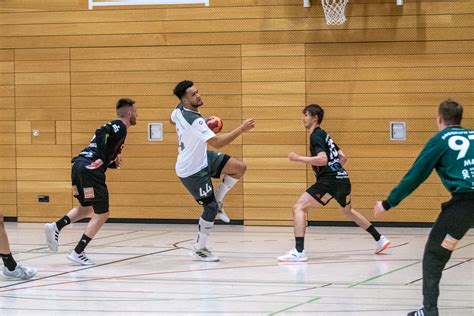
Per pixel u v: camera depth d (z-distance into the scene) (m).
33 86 16.44
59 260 11.56
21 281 9.82
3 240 9.80
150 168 16.02
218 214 11.91
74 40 16.22
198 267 10.78
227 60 15.63
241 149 15.62
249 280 9.68
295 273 10.16
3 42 16.52
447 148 6.91
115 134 11.23
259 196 15.58
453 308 7.84
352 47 15.16
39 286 9.45
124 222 16.14
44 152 16.45
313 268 10.55
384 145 15.10
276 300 8.38
